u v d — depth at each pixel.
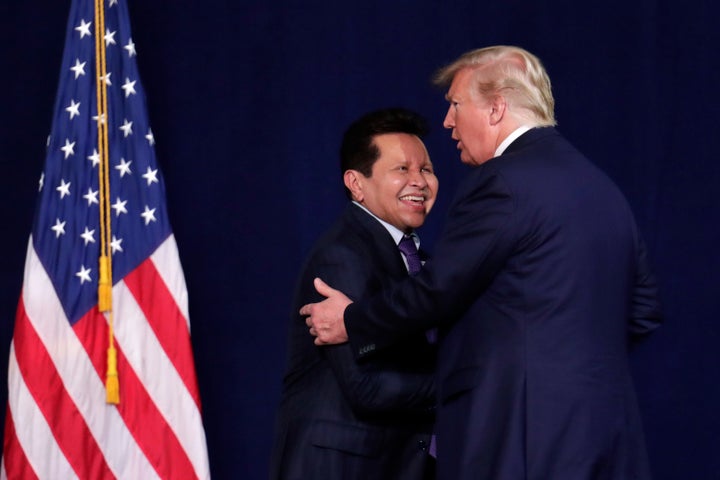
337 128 17.20
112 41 15.59
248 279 17.19
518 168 10.38
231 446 17.11
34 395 14.67
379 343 10.84
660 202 16.94
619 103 17.02
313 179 17.19
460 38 17.20
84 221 15.14
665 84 16.97
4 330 16.78
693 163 16.91
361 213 12.11
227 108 17.23
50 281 14.90
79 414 14.80
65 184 15.16
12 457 14.60
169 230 15.41
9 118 16.92
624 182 17.00
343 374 11.18
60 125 15.27
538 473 9.93
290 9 17.30
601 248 10.46
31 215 16.86
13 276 16.83
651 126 16.94
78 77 15.40
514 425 10.02
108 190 15.23
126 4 15.76
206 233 17.17
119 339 15.10
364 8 17.28
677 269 16.89
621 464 10.27
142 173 15.44
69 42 15.49
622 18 17.03
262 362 17.14
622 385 10.42
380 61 17.25
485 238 10.21
